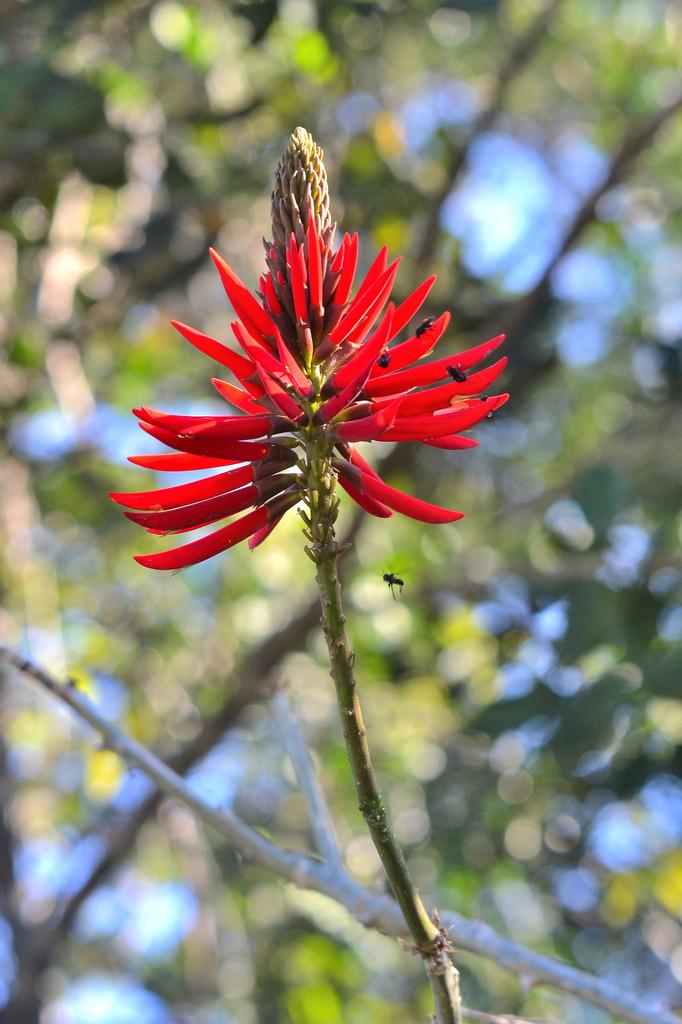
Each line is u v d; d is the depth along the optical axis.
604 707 5.02
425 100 8.24
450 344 6.89
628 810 6.39
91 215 6.90
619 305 8.82
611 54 8.88
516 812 6.76
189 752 6.55
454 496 8.22
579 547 5.75
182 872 8.45
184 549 1.92
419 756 7.88
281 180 2.03
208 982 7.62
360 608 7.24
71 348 7.22
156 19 6.82
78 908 6.84
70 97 5.97
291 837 8.20
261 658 6.42
